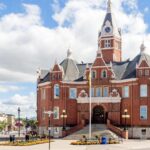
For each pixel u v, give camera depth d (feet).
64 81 335.06
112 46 365.61
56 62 338.95
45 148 197.16
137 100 313.32
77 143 229.25
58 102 334.65
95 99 326.65
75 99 335.67
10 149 188.65
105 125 308.60
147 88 311.47
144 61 314.76
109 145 223.71
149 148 203.51
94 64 333.21
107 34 367.66
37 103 368.27
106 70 329.93
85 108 329.31
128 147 209.26
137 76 314.55
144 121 309.42
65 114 330.34
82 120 312.91
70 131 306.35
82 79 337.93
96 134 293.84
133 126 312.71
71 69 346.74
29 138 265.34
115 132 299.79
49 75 346.33
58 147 205.98
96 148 199.52
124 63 346.33
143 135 308.60
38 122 359.25
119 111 320.91
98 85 329.93
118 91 325.42
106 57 366.02
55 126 331.36
